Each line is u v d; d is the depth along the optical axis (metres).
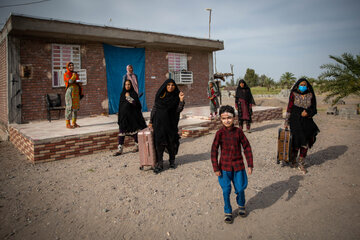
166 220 3.29
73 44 10.66
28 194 4.19
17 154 6.85
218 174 3.23
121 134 6.28
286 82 61.00
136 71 12.45
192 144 7.33
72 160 6.06
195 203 3.73
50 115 9.76
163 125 4.93
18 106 9.34
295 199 3.75
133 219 3.35
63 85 10.27
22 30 8.71
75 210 3.63
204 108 13.11
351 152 6.09
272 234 2.91
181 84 13.98
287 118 4.96
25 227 3.22
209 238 2.89
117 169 5.31
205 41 13.86
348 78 13.40
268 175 4.75
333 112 13.95
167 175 4.89
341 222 3.09
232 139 3.20
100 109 11.40
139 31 11.42
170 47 13.50
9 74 9.19
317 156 5.87
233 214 3.40
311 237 2.82
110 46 11.65
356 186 4.13
